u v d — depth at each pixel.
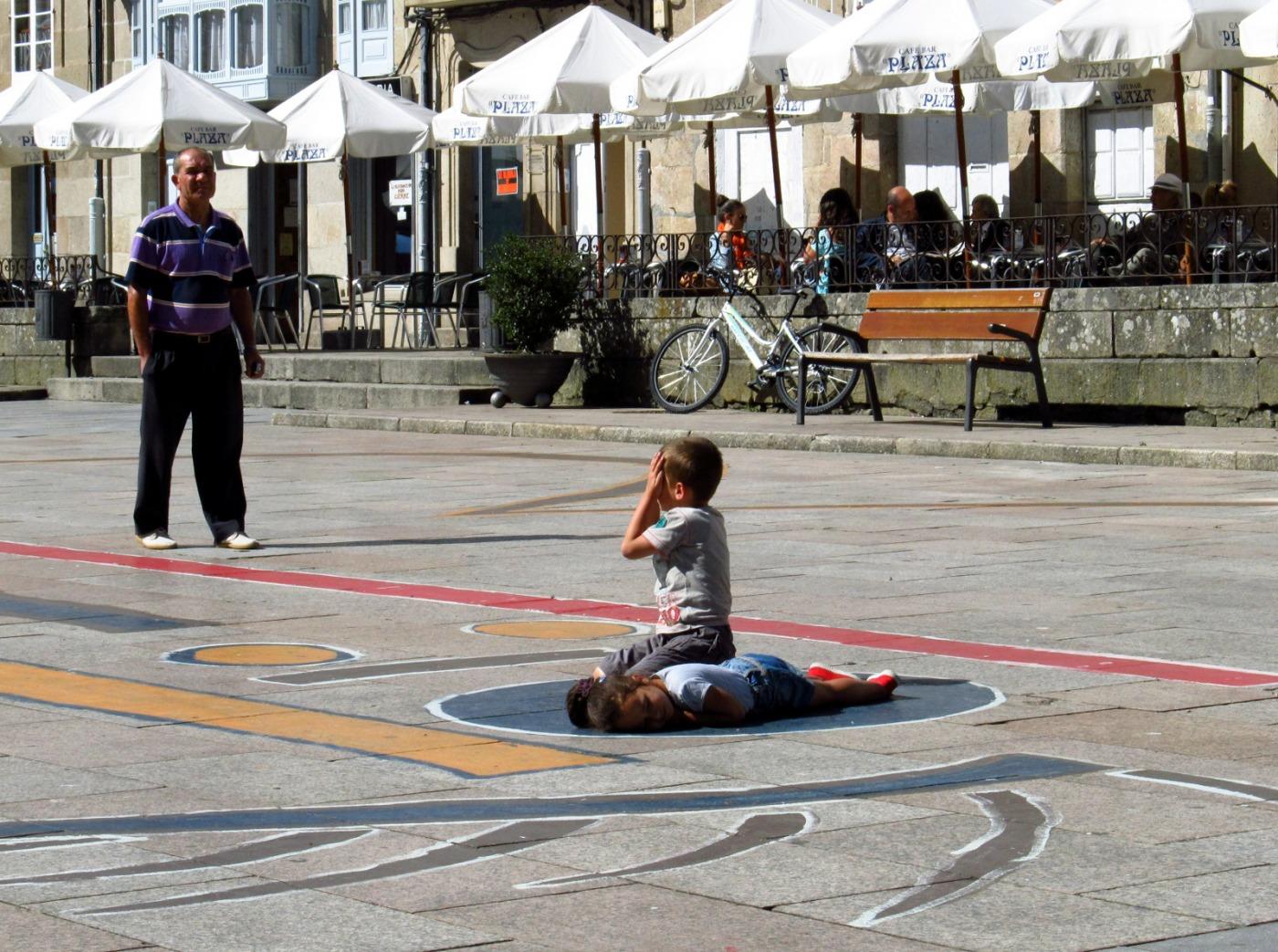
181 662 12.17
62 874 7.58
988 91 37.00
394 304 43.09
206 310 17.45
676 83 33.38
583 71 35.81
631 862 7.73
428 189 49.12
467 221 48.97
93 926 6.96
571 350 34.56
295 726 10.29
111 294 43.59
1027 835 8.09
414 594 14.89
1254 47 27.28
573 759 9.49
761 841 8.02
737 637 12.77
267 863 7.73
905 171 41.62
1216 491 21.23
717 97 34.28
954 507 20.11
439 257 49.25
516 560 16.72
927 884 7.43
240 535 17.62
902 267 30.84
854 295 30.92
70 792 8.91
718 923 6.99
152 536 17.72
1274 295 26.98
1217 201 32.94
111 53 56.47
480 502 21.28
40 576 15.98
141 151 40.47
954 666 11.79
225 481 17.64
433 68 49.41
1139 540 17.45
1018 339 27.94
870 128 41.56
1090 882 7.47
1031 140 39.16
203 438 17.61
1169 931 6.91
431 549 17.53
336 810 8.58
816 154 42.53
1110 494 21.16
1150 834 8.11
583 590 15.06
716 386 31.72
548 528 18.89
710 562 10.62
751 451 26.95
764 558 16.53
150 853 7.91
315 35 52.12
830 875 7.55
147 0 55.03
